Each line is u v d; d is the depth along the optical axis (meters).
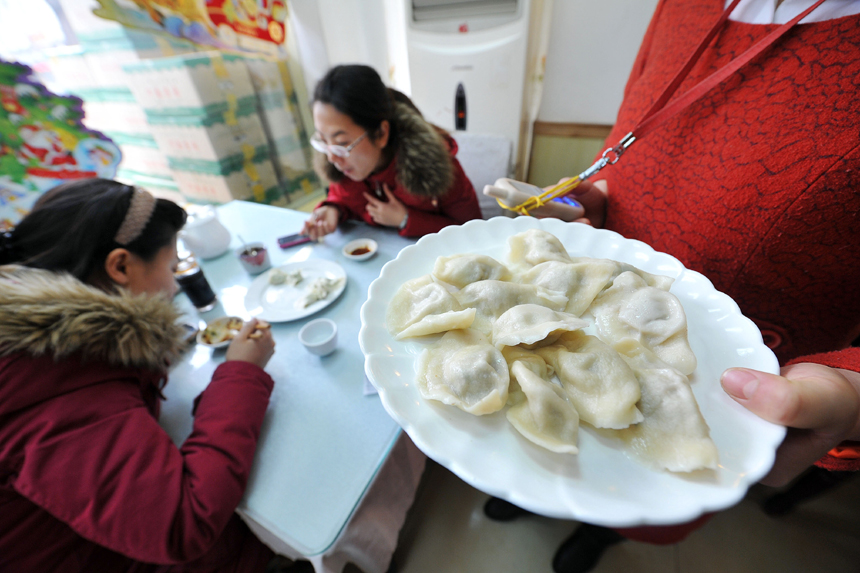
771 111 0.82
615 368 0.76
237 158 3.01
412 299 0.96
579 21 2.76
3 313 0.82
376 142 1.91
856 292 0.82
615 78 2.95
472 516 1.93
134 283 1.18
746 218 0.87
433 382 0.75
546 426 0.67
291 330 1.44
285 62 3.47
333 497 0.89
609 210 1.48
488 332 0.94
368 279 1.72
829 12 0.76
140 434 0.87
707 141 0.98
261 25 3.10
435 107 3.32
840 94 0.71
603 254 1.11
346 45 3.66
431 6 2.79
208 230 1.92
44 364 0.85
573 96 3.14
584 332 0.92
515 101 3.07
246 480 0.92
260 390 1.08
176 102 2.59
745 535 1.80
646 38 1.48
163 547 0.77
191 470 0.86
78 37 2.38
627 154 1.35
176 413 1.14
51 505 0.77
